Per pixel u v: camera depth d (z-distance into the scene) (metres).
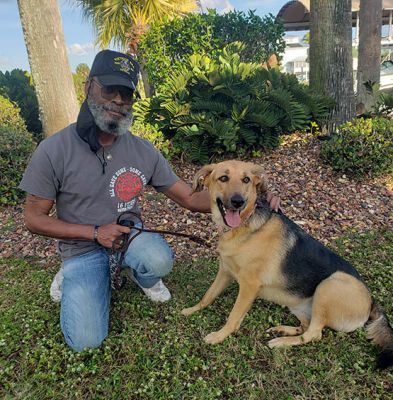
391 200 5.21
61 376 2.51
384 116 7.36
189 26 7.67
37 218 2.72
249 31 8.35
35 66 6.27
